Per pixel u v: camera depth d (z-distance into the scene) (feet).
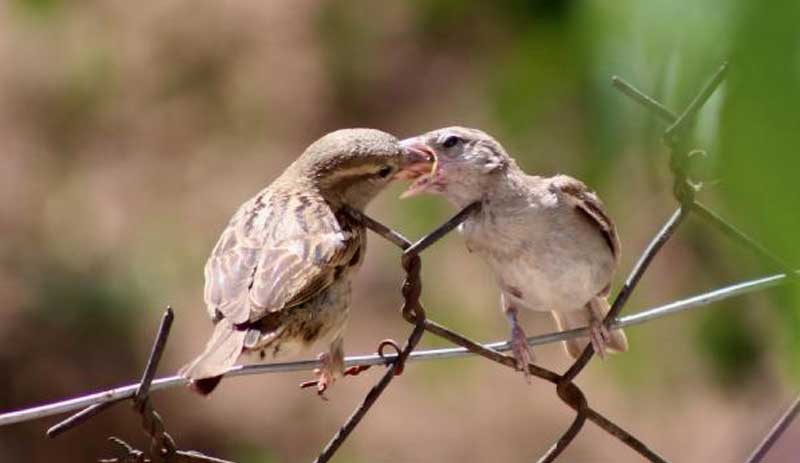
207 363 16.06
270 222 19.13
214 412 49.65
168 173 60.80
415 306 16.85
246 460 48.16
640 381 38.83
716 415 44.75
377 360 17.10
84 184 60.08
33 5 39.01
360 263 19.74
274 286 17.67
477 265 51.62
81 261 54.75
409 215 41.98
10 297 52.42
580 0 12.21
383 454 47.96
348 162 20.56
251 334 17.19
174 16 64.90
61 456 47.29
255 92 62.49
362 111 55.98
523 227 22.13
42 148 61.72
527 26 16.84
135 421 47.80
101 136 62.90
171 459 15.61
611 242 22.52
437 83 53.83
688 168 16.69
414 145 21.99
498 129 18.49
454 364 49.93
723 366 31.71
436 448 48.29
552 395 49.21
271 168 60.03
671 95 11.10
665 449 44.91
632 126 14.51
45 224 57.31
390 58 55.21
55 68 63.98
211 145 61.87
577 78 14.49
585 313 23.38
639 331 38.09
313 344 18.47
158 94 63.82
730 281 31.78
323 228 18.93
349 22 54.95
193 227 57.62
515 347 20.31
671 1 8.31
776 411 43.06
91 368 51.19
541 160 22.49
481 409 49.08
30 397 49.98
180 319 53.06
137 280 54.08
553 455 18.39
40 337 51.42
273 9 63.93
